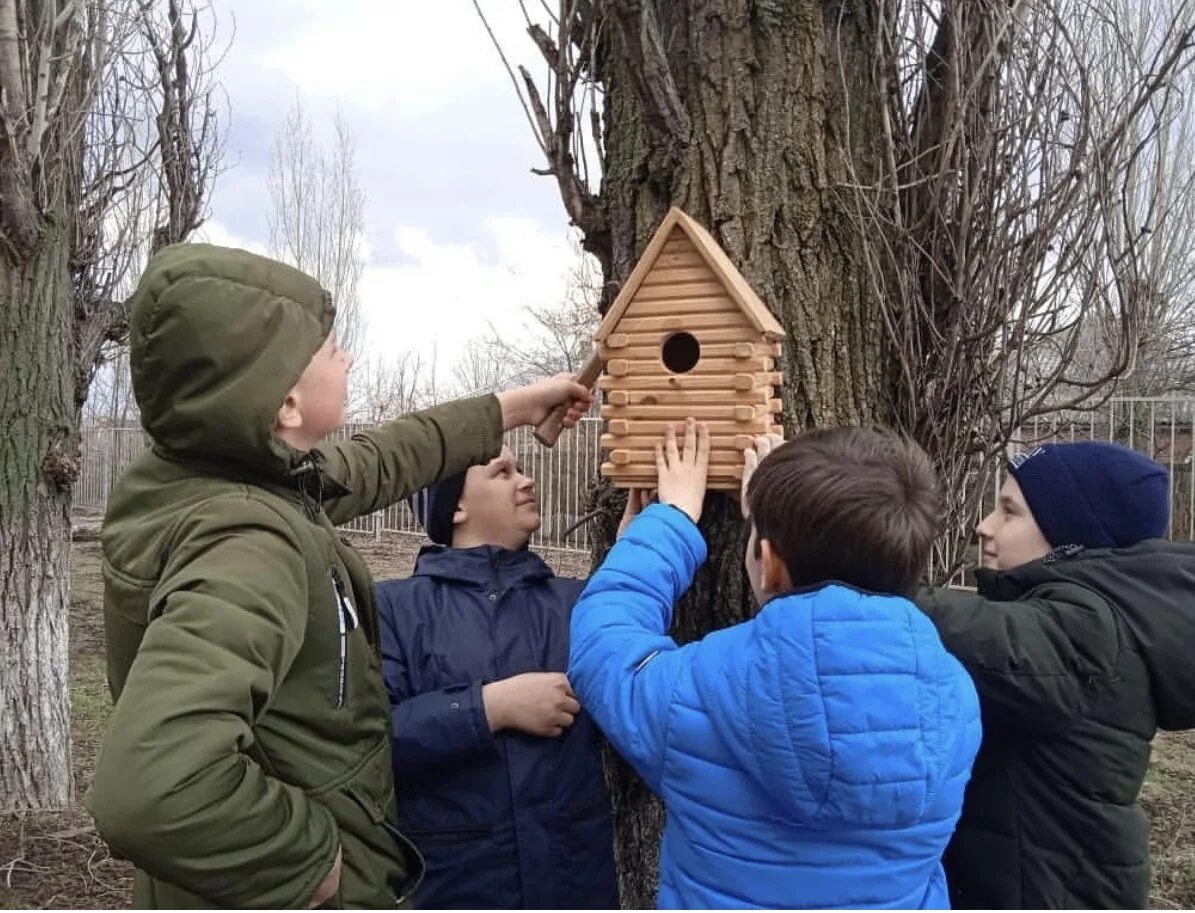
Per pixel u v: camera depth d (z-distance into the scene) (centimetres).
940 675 142
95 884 396
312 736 149
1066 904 165
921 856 142
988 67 208
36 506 468
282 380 147
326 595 151
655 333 197
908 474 150
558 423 241
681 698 148
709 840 145
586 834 203
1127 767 165
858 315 217
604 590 170
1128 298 213
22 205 446
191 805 116
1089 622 163
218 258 150
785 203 213
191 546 136
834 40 219
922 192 218
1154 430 759
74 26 473
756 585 168
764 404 188
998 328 215
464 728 194
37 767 467
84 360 518
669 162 219
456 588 221
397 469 208
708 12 217
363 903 149
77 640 846
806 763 134
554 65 237
